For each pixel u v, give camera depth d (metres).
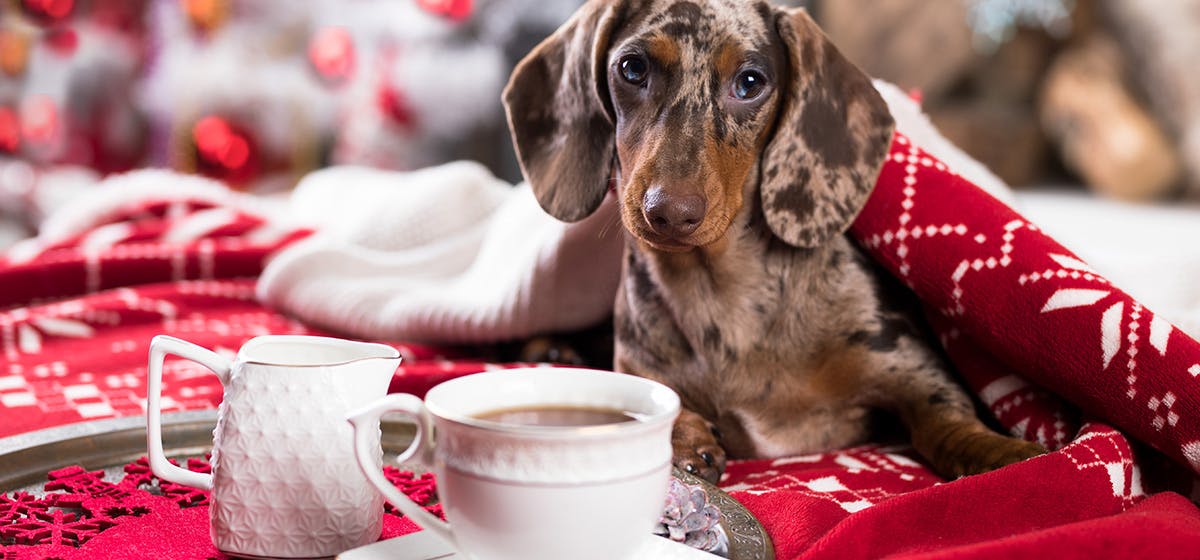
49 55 2.38
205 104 2.17
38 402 0.95
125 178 1.64
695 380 0.91
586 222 1.03
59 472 0.71
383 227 1.33
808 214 0.84
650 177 0.77
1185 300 1.17
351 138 2.27
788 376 0.90
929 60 3.32
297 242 1.44
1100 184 3.35
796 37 0.84
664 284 0.91
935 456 0.85
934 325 0.91
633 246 0.94
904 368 0.89
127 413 0.93
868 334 0.89
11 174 2.48
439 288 1.23
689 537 0.63
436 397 0.58
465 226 1.35
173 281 1.35
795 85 0.84
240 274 1.39
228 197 1.64
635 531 0.56
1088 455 0.72
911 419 0.90
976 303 0.83
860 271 0.90
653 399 0.59
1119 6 3.38
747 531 0.65
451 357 1.15
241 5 2.16
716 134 0.80
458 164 1.43
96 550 0.63
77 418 0.91
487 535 0.55
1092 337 0.79
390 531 0.66
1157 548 0.61
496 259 1.17
